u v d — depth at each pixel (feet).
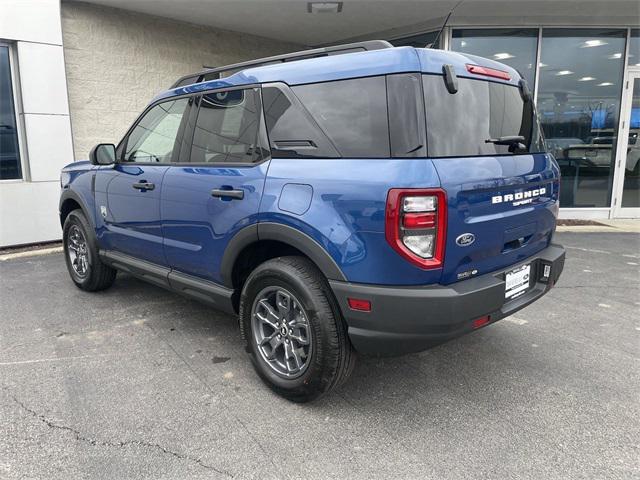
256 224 9.29
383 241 7.70
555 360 11.21
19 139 21.58
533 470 7.52
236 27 27.68
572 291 16.21
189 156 11.25
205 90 11.09
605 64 27.55
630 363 11.05
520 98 10.34
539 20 26.37
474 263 8.38
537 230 10.00
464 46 27.22
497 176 8.54
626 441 8.20
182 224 11.16
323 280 8.71
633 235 24.82
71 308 14.39
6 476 7.36
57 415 8.90
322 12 24.99
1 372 10.50
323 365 8.64
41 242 22.24
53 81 21.66
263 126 9.62
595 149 28.37
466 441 8.23
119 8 24.00
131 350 11.60
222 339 12.26
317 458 7.81
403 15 25.72
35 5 20.81
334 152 8.48
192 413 9.02
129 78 24.85
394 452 7.95
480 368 10.82
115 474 7.42
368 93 8.27
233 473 7.47
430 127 7.87
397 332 7.94
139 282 17.06
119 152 13.57
